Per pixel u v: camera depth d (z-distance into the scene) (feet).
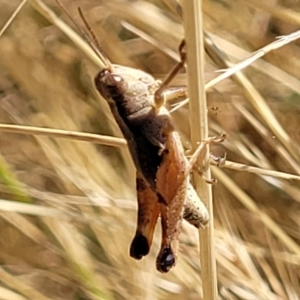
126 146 0.62
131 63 0.81
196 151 0.58
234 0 0.78
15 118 0.81
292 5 0.76
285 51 0.77
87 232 0.75
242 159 0.78
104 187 0.76
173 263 0.59
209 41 0.69
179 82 0.79
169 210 0.59
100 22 0.81
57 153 0.77
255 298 0.71
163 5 0.76
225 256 0.72
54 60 0.82
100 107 0.80
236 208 0.77
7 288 0.73
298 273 0.73
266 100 0.77
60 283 0.77
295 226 0.76
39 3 0.74
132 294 0.73
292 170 0.75
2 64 0.82
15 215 0.76
